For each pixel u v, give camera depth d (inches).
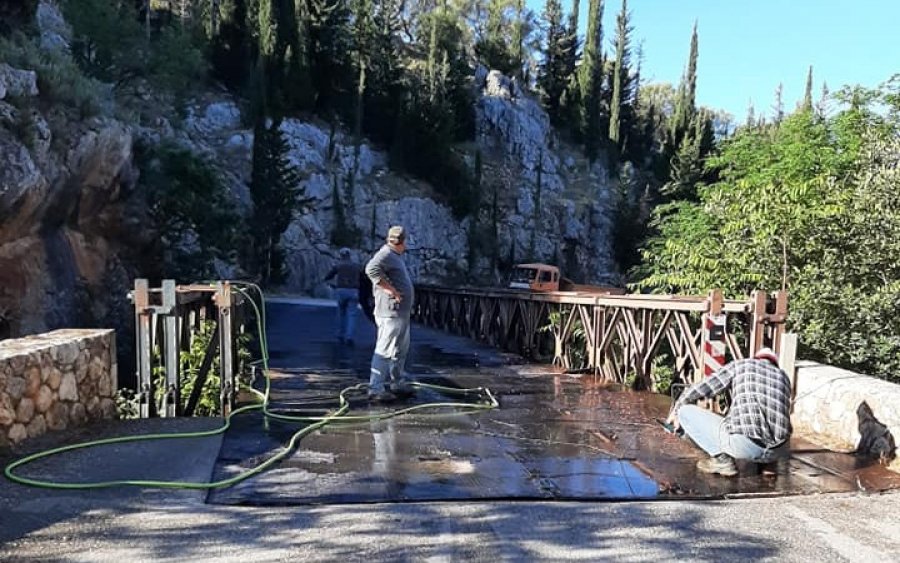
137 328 214.1
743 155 459.5
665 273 392.2
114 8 1091.3
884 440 175.2
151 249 821.2
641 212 1994.3
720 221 372.5
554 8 2743.6
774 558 115.8
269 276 1360.7
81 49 997.2
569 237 2028.8
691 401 172.4
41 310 567.5
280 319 643.5
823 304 291.1
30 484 139.6
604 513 135.5
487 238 1855.3
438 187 1861.5
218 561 108.8
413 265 1701.5
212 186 879.7
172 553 111.1
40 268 572.4
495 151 2228.1
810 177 367.6
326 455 171.9
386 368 240.1
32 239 569.0
